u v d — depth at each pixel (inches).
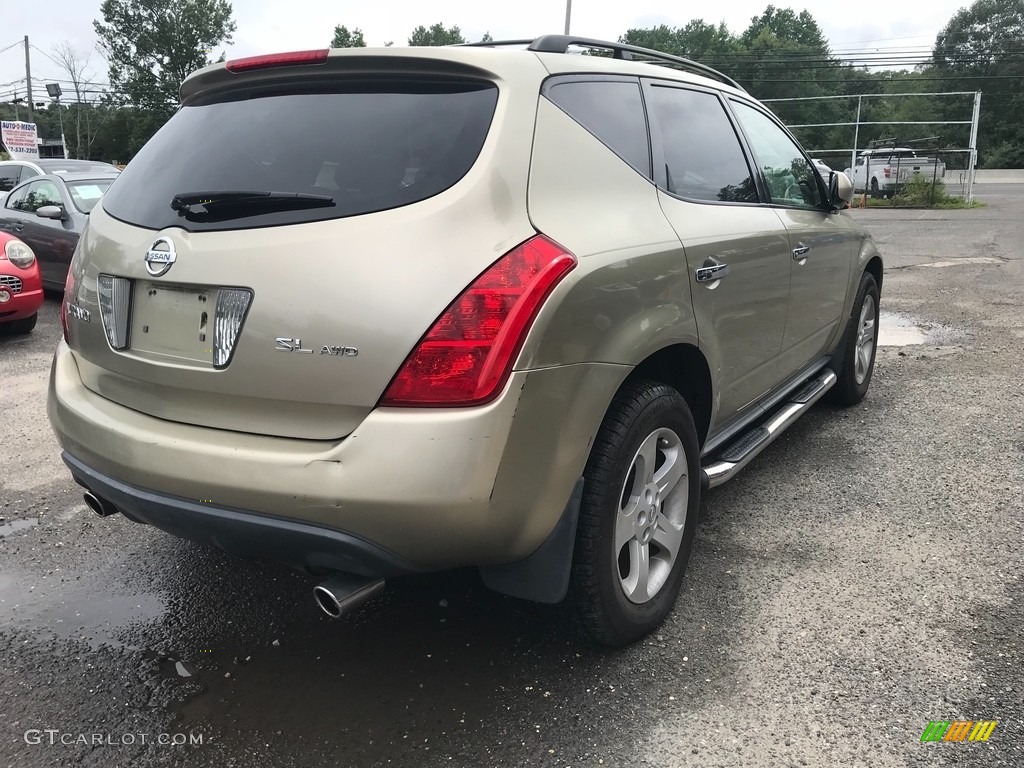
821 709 87.5
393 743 84.2
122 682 95.5
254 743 84.7
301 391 76.7
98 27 2753.4
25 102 2544.3
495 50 90.2
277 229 79.4
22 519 140.1
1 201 450.9
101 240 94.4
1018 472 152.0
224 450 79.9
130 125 2822.3
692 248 102.9
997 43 2871.6
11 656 100.8
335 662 98.6
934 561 119.3
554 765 80.5
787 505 140.3
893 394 206.5
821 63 2536.9
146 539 133.0
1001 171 2320.4
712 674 94.0
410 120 83.9
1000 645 98.2
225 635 105.1
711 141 125.8
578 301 80.0
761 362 132.6
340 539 75.5
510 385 74.7
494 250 75.8
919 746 81.6
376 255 74.9
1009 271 419.8
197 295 82.8
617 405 90.8
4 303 266.2
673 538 104.5
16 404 206.5
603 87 102.3
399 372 73.5
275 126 89.0
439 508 73.5
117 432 87.7
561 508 82.7
